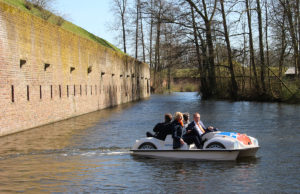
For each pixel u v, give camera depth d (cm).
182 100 5034
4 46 1714
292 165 1120
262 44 4303
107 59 3944
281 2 3919
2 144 1511
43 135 1764
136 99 5684
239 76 4525
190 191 871
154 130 1304
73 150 1384
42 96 2189
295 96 3938
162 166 1120
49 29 2303
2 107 1706
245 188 892
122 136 1730
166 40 4803
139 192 866
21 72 1903
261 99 4331
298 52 4028
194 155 1222
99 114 3011
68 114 2664
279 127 2014
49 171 1063
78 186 916
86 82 3155
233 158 1194
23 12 1922
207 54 4656
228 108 3419
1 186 915
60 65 2509
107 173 1039
